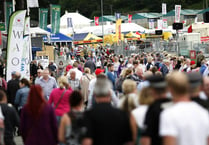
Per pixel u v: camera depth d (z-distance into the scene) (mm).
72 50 120750
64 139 15406
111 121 12828
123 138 13117
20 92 27734
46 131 17000
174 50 92000
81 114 15250
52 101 23250
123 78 30312
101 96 13305
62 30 148125
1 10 109312
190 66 41750
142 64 53062
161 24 142250
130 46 108000
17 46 38031
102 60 88812
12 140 19828
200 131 10969
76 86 33375
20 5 68062
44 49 81250
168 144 10703
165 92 13219
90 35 133750
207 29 100000
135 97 16531
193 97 13328
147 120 12977
